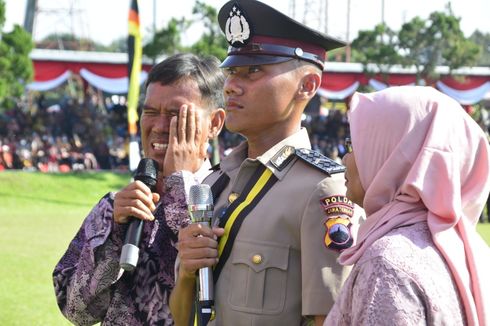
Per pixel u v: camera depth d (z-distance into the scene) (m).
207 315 3.29
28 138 32.62
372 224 2.79
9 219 19.17
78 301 3.98
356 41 31.64
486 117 34.62
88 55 31.41
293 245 3.31
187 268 3.33
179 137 3.94
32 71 27.94
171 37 26.73
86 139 33.56
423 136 2.75
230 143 29.45
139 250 3.95
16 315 8.57
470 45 31.16
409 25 30.62
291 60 3.52
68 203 22.92
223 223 3.43
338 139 33.03
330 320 2.73
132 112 13.42
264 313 3.25
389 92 2.84
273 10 3.46
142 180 3.95
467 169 2.80
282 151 3.49
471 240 2.75
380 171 2.76
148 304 3.96
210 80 4.13
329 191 3.29
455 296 2.60
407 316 2.48
